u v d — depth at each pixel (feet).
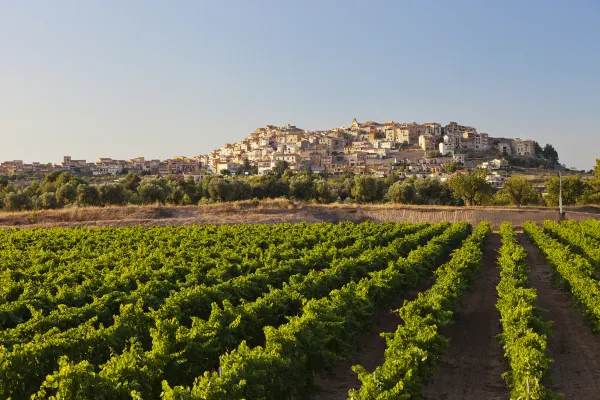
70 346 51.88
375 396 43.16
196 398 39.17
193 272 89.51
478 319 82.58
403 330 56.65
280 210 236.63
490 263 137.69
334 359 57.00
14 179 575.38
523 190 331.57
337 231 157.58
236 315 60.29
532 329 59.26
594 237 159.94
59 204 277.85
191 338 51.52
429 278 111.55
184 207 229.04
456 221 248.32
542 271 124.57
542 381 52.08
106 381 41.75
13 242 132.57
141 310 62.44
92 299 77.15
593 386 55.36
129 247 126.72
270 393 46.09
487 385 56.80
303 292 77.46
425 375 52.34
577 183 312.71
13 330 59.26
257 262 101.60
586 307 75.05
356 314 68.18
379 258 106.11
